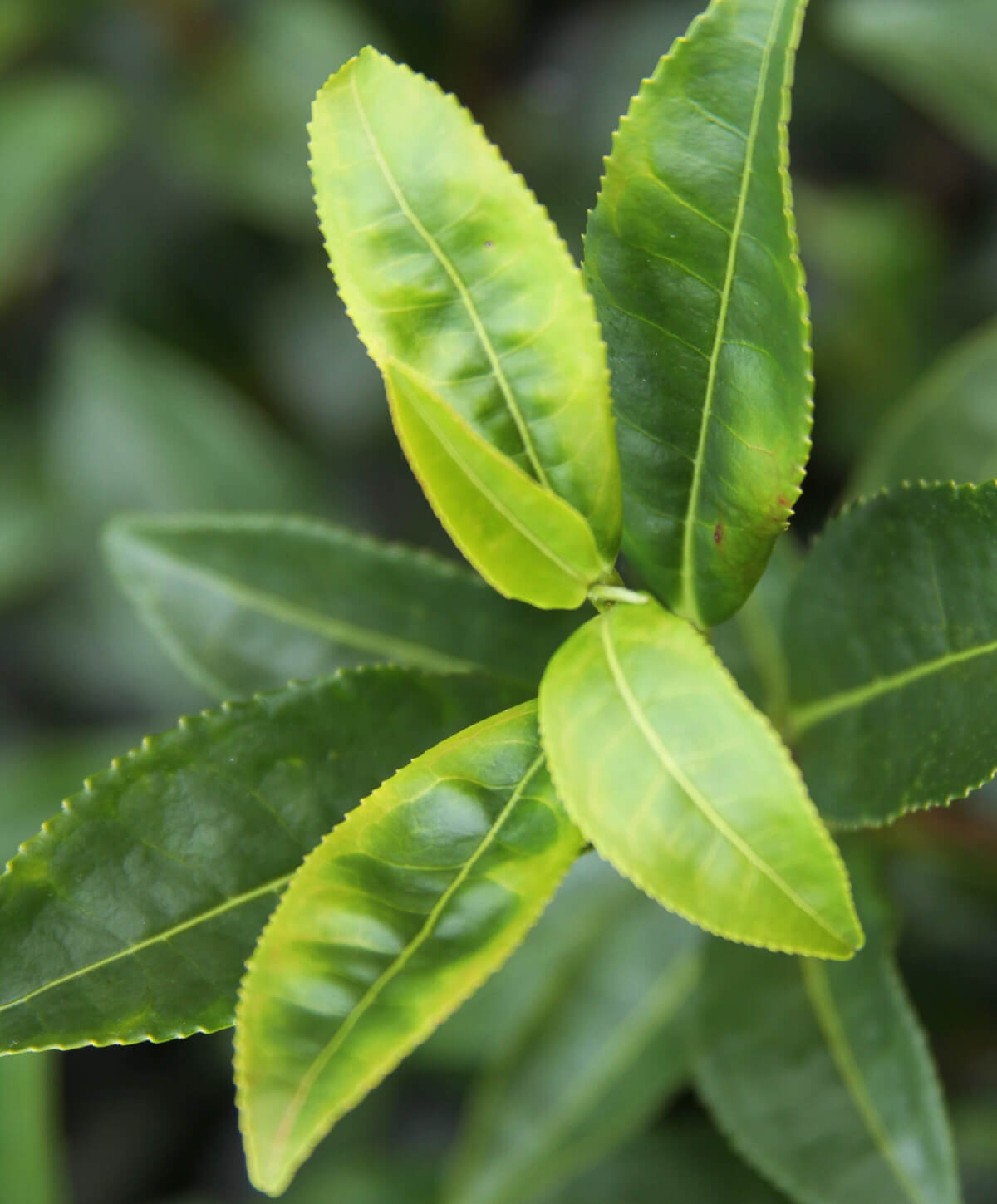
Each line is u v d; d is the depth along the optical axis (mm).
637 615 482
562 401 488
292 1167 474
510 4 880
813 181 854
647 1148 617
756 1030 544
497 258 487
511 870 480
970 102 673
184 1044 814
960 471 597
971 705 501
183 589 560
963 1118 619
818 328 807
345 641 555
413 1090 761
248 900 498
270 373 901
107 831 495
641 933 588
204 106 863
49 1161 627
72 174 826
